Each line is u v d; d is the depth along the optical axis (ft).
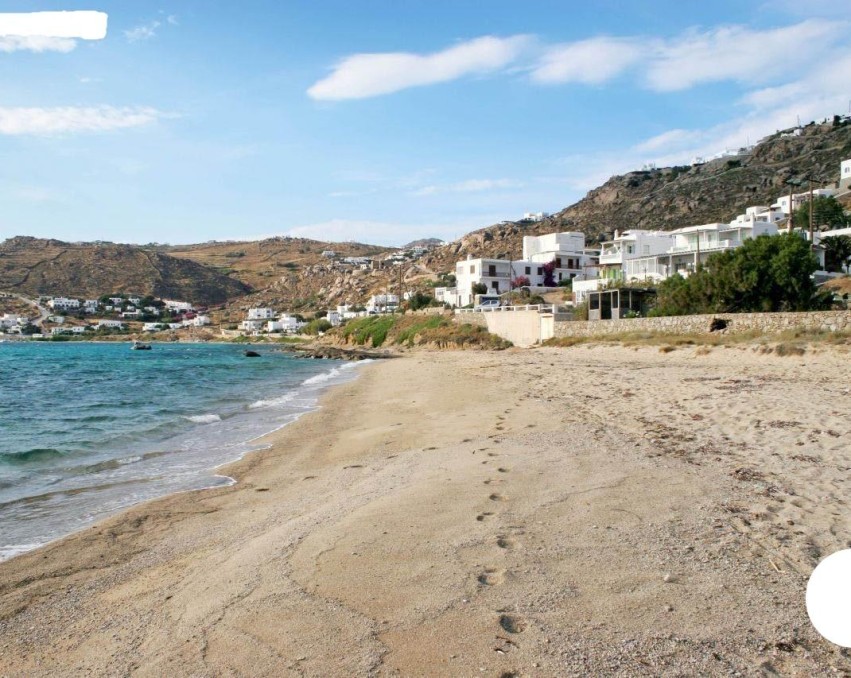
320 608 15.29
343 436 46.03
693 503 21.98
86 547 22.57
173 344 450.30
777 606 14.29
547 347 144.97
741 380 59.06
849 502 21.16
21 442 47.14
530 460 30.35
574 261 288.71
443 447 36.83
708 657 12.34
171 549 22.09
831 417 35.99
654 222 405.18
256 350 319.47
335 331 321.52
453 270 462.60
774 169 405.59
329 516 23.38
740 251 119.96
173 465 37.55
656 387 57.62
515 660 12.51
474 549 18.62
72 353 281.95
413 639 13.53
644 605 14.56
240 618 15.06
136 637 14.94
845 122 447.01
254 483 32.27
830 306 113.09
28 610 17.26
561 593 15.37
